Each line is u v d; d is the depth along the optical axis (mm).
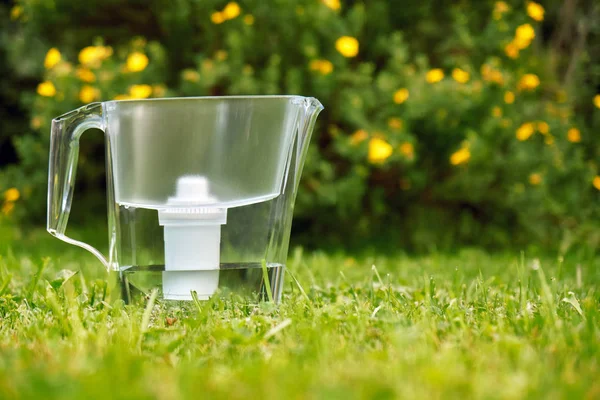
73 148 2326
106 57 5637
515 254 5699
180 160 2084
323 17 5598
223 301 2176
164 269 2178
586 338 1819
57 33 6438
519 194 5734
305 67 5598
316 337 1767
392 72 5773
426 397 1291
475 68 6082
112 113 2172
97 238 6512
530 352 1659
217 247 2182
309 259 4766
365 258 5328
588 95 7199
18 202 6262
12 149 8797
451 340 1843
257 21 5688
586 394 1353
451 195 5859
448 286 3023
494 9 6457
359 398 1287
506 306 2373
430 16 6484
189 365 1588
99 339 1809
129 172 2119
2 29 8352
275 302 2234
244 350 1762
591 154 6809
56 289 2520
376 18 6109
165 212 2146
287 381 1381
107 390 1298
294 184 2238
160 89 5414
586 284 3217
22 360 1589
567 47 8086
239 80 5422
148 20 6312
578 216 6137
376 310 2174
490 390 1353
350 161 5758
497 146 5703
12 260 3834
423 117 5590
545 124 5844
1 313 2318
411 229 6031
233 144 2094
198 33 6062
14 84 8445
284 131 2154
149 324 2100
